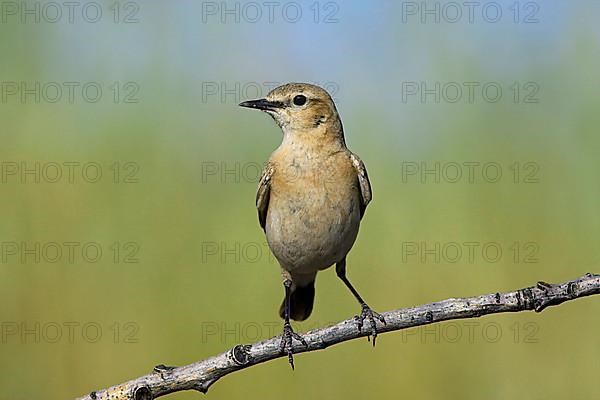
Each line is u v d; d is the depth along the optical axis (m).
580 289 7.99
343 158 10.73
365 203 11.00
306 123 10.70
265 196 10.98
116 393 8.05
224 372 8.27
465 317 8.31
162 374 8.16
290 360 8.46
